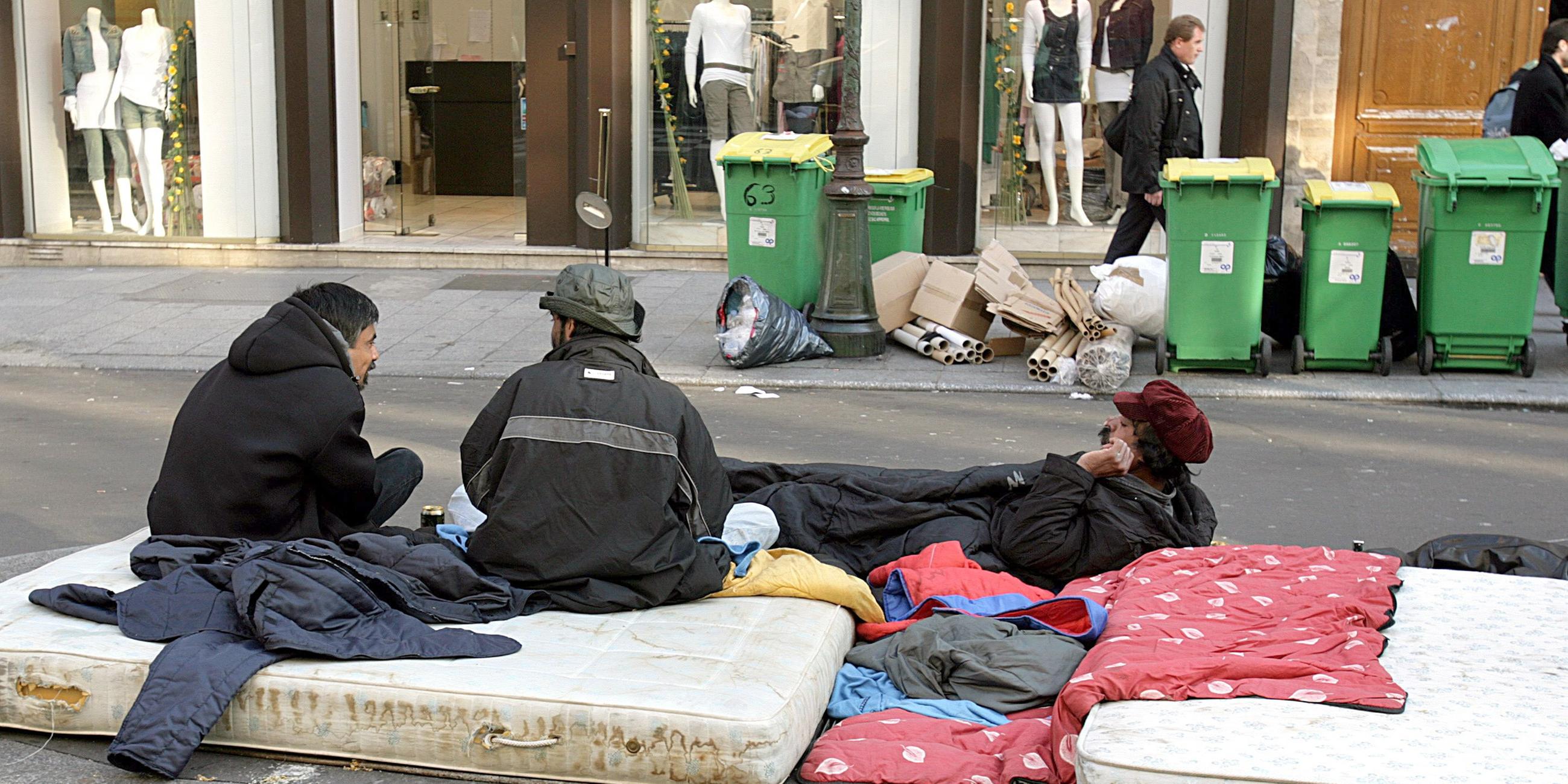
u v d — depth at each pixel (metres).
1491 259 8.98
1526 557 5.22
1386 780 3.29
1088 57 12.61
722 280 12.84
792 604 4.46
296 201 13.60
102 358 9.89
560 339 4.69
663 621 4.28
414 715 3.80
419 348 10.23
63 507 6.70
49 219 13.94
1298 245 12.82
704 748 3.66
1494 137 11.51
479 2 17.31
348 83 14.11
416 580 4.29
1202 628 4.19
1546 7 12.42
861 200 9.74
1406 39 12.59
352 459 4.61
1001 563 5.07
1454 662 4.04
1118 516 4.93
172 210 13.80
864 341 9.82
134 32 13.56
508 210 16.58
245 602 4.00
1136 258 9.76
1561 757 3.41
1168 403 4.94
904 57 12.81
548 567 4.37
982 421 8.35
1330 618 4.27
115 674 3.93
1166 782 3.36
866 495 5.37
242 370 4.59
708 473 4.57
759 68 13.17
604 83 13.12
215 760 3.90
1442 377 9.21
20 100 13.74
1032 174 12.91
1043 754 3.81
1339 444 7.87
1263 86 12.30
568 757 3.74
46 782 3.78
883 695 4.27
